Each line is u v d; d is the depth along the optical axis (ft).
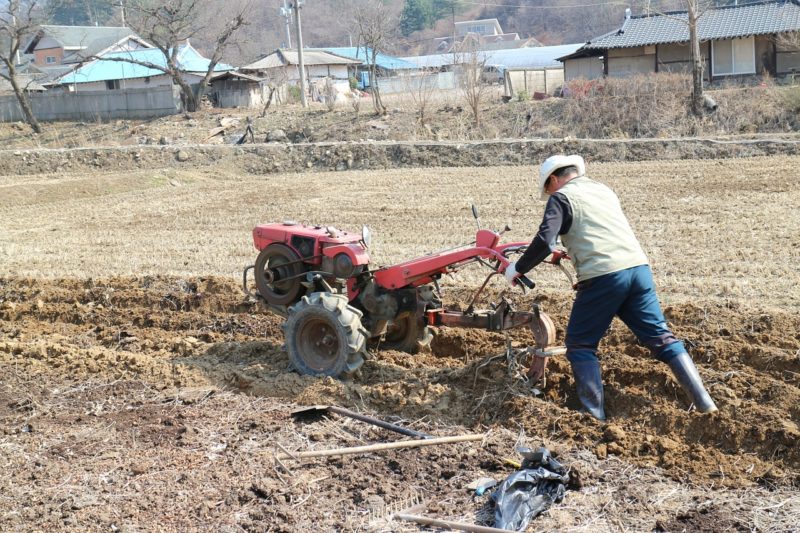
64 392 23.58
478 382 21.66
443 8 396.37
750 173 63.57
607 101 97.14
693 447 17.92
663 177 65.46
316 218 56.70
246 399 22.36
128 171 97.40
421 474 17.60
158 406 22.20
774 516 15.24
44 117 139.85
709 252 37.96
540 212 53.98
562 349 20.74
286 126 113.19
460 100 115.03
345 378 22.61
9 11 131.75
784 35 108.47
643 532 15.02
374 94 113.39
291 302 24.79
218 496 17.02
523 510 15.52
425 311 22.93
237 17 135.03
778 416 18.31
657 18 120.78
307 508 16.40
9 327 30.40
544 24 367.25
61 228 57.93
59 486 17.70
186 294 32.86
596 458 17.84
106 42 195.31
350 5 316.81
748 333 24.02
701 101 91.81
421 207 58.95
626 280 18.60
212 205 66.33
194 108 131.54
